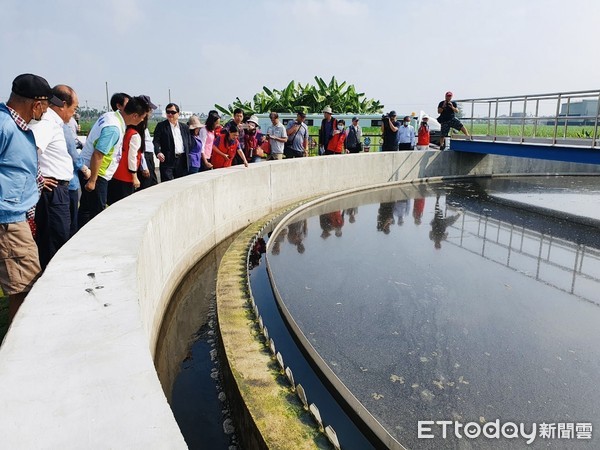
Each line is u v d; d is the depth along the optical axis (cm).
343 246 670
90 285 212
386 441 264
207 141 708
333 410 300
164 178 634
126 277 223
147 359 154
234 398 300
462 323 426
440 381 332
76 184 411
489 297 488
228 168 733
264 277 534
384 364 353
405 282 527
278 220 798
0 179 267
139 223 326
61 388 137
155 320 360
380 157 1235
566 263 612
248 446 269
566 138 1048
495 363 358
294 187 941
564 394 321
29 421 123
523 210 954
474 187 1268
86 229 309
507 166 1495
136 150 482
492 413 298
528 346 386
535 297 491
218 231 632
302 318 430
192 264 531
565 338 401
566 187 1273
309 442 245
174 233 458
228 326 380
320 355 364
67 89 390
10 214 274
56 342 162
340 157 1100
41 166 345
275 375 308
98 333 169
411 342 388
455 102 1399
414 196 1110
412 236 735
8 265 279
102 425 122
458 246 681
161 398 134
